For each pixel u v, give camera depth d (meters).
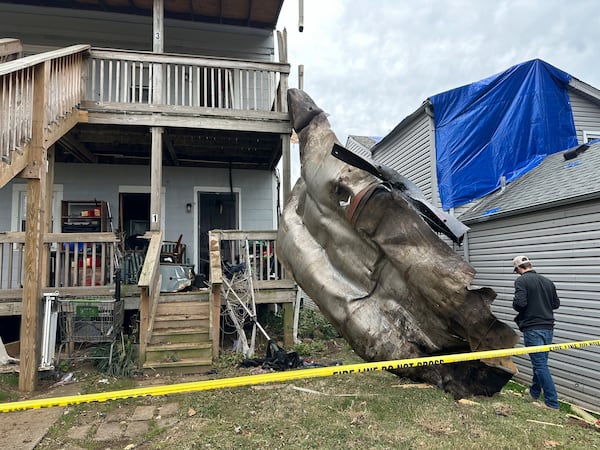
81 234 6.38
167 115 7.23
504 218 6.73
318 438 3.40
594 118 8.48
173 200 9.79
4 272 8.30
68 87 6.36
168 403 4.40
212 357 6.01
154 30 7.54
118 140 8.15
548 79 8.33
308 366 5.91
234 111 7.52
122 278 7.29
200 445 3.32
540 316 4.57
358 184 4.76
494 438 3.42
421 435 3.46
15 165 4.72
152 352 5.73
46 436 3.62
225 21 10.20
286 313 7.17
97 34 9.48
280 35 8.09
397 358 4.30
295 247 5.53
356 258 4.83
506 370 4.08
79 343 6.18
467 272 3.90
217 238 6.89
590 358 5.15
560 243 5.68
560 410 4.48
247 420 3.84
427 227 4.27
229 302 6.71
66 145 7.99
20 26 9.13
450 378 4.37
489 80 8.34
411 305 4.35
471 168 8.21
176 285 7.46
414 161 9.65
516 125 8.21
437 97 8.77
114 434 3.64
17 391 4.86
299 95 6.67
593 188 5.25
